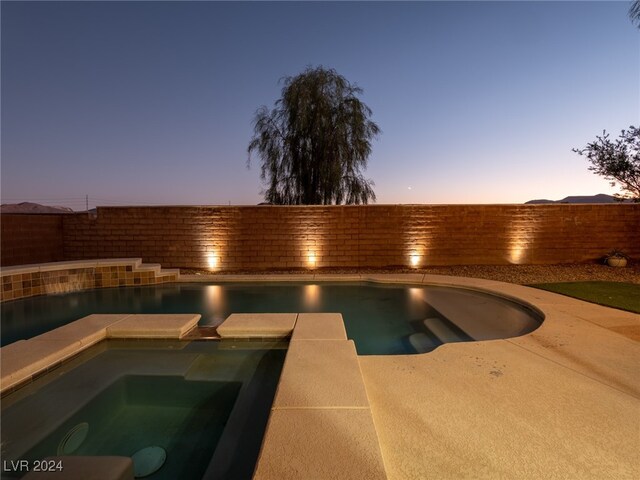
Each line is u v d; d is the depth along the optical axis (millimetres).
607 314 4535
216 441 2344
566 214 9109
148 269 7457
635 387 2557
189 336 3971
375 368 2900
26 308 5816
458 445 1879
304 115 11969
